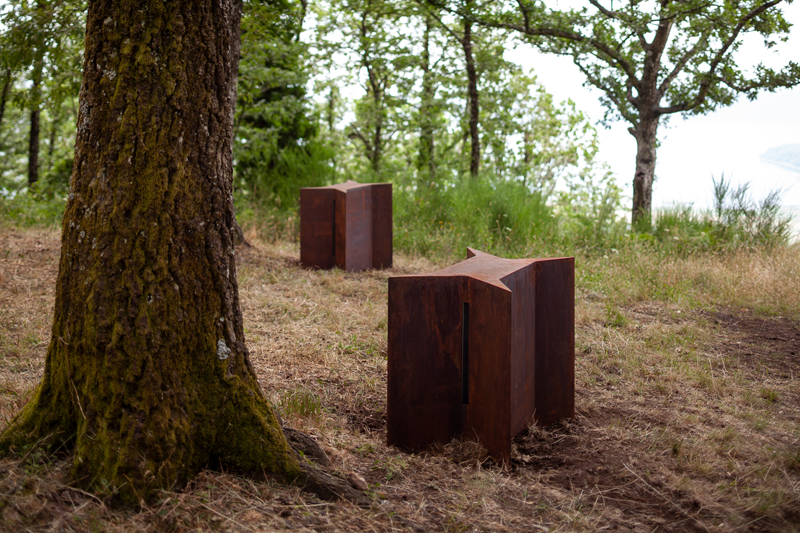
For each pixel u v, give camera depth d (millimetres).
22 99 11398
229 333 2824
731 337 6348
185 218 2652
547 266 3971
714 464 3398
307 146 14797
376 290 7754
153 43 2615
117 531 2135
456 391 3570
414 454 3508
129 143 2578
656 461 3459
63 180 17203
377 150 18484
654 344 5922
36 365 4277
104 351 2498
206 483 2555
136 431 2422
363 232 9102
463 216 12055
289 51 13289
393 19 16859
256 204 13102
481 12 12961
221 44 2805
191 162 2686
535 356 3982
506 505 2881
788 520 2727
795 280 8109
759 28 11969
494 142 18766
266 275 8109
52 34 9180
